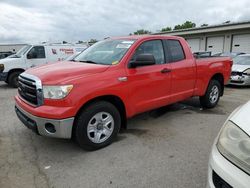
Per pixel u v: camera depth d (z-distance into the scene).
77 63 4.16
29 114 3.42
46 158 3.52
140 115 5.57
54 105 3.26
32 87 3.49
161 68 4.52
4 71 10.04
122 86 3.85
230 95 8.30
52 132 3.31
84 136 3.52
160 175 3.06
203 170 3.17
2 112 6.00
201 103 6.07
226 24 21.05
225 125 2.05
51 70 3.63
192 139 4.19
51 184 2.88
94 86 3.50
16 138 4.24
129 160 3.44
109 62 4.04
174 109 6.11
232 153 1.82
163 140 4.14
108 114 3.78
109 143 3.91
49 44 11.53
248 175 1.67
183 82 5.04
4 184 2.87
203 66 5.54
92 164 3.34
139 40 4.32
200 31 23.78
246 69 9.90
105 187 2.83
